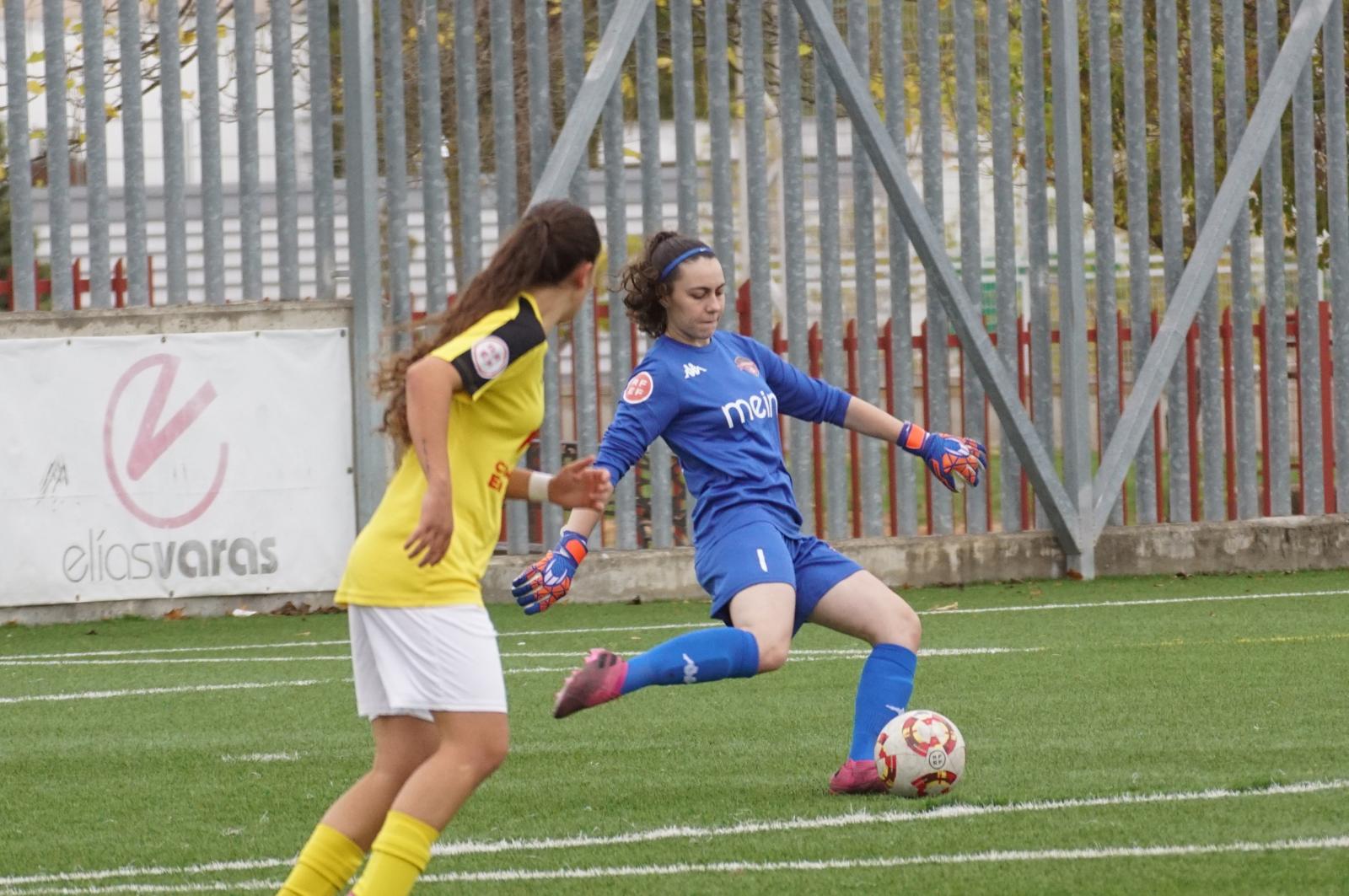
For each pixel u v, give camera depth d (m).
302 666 33.91
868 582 20.58
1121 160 51.25
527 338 14.21
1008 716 25.61
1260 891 15.04
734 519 19.80
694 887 15.95
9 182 42.62
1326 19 47.12
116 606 42.16
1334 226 47.62
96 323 42.19
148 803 21.12
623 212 43.97
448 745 13.95
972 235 45.22
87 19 42.69
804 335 44.94
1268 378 47.53
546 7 44.00
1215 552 46.69
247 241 43.09
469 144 43.16
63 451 41.97
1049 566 46.06
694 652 18.23
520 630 38.78
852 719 25.95
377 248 42.50
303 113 45.81
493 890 16.11
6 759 24.45
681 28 44.12
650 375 19.97
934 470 21.28
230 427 42.38
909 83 47.56
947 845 17.31
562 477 15.77
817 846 17.48
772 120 52.41
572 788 21.23
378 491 42.44
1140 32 46.03
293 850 18.23
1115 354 46.28
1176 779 20.42
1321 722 24.33
